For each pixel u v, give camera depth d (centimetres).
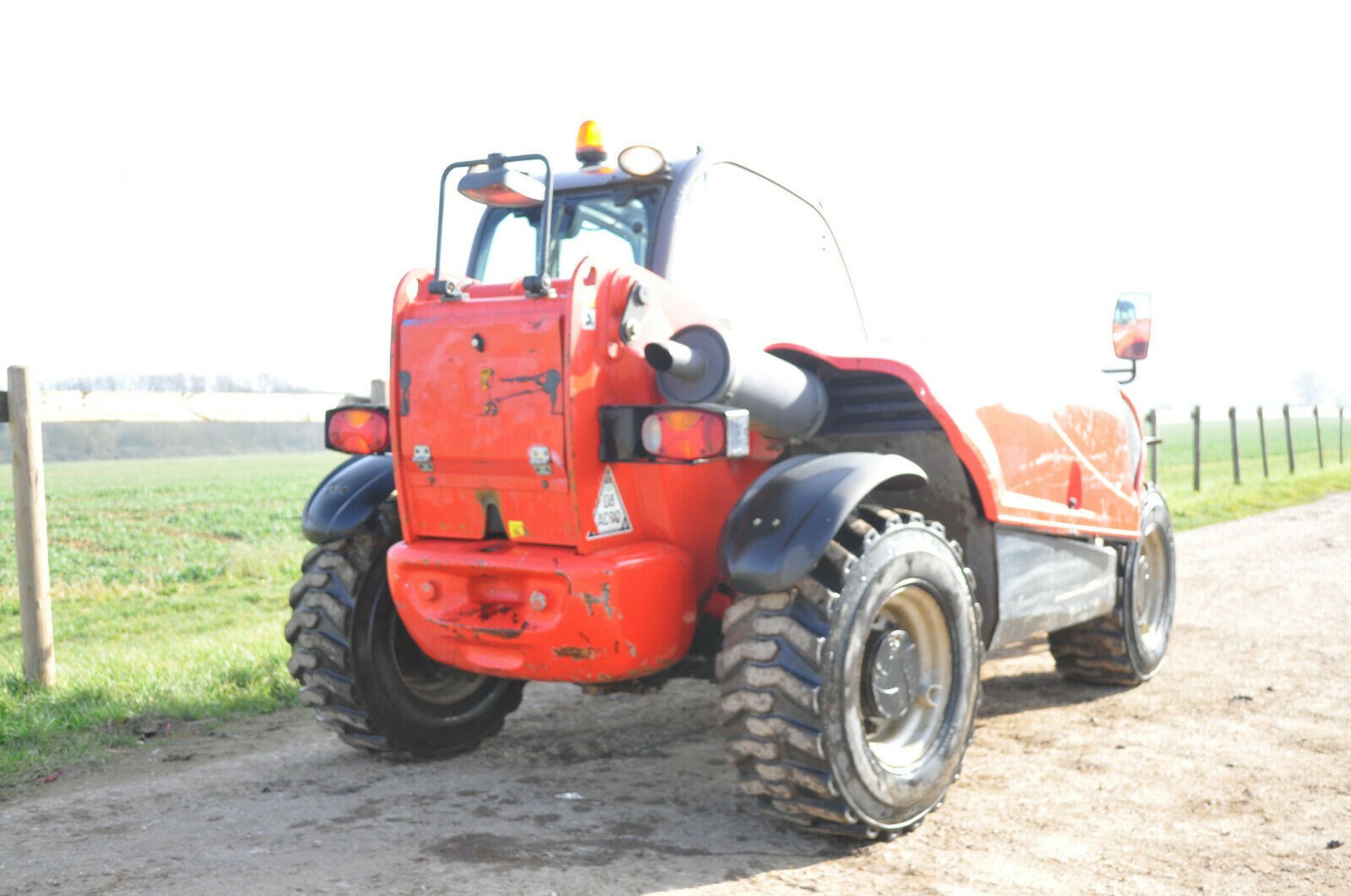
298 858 321
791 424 368
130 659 685
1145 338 530
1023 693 531
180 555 1827
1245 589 810
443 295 349
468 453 342
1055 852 324
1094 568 485
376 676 414
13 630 990
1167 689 529
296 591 423
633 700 541
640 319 337
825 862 317
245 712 530
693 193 389
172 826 359
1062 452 448
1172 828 342
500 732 479
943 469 412
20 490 588
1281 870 307
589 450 325
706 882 300
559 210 413
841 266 465
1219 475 2420
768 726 315
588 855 321
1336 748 427
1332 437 5603
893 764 341
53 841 346
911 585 346
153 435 9650
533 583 340
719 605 379
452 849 327
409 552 362
